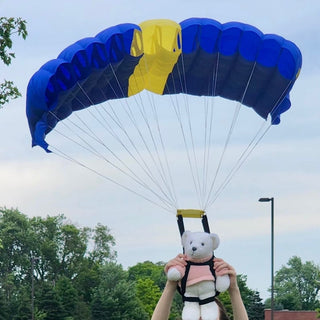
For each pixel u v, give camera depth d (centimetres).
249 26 2419
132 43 2333
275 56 2406
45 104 2245
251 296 9488
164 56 2391
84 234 12288
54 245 11638
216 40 2416
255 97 2525
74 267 11781
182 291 1897
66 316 8725
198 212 2048
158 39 2378
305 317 8625
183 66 2442
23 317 8406
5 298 8925
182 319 1883
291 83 2430
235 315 1898
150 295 11056
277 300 13775
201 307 1888
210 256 1909
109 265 10250
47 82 2230
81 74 2297
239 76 2475
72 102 2441
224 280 1884
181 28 2411
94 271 11119
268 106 2508
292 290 13938
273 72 2433
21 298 8669
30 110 2267
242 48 2411
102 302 9350
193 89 2555
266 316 8662
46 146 2250
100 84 2428
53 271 11688
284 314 8662
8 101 3081
